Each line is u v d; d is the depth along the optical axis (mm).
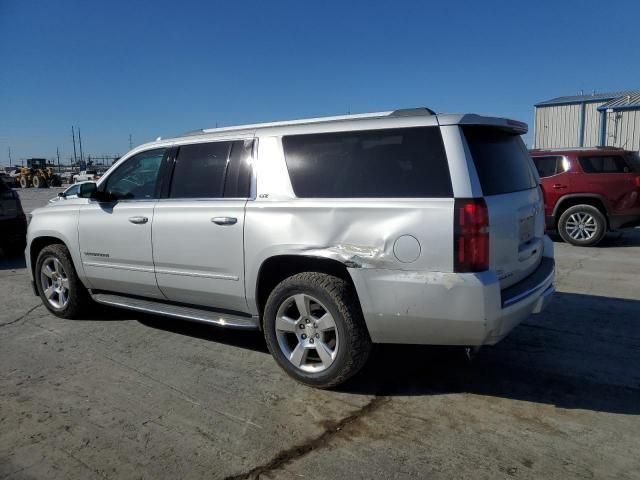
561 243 10812
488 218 3361
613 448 3145
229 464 3029
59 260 5680
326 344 3885
